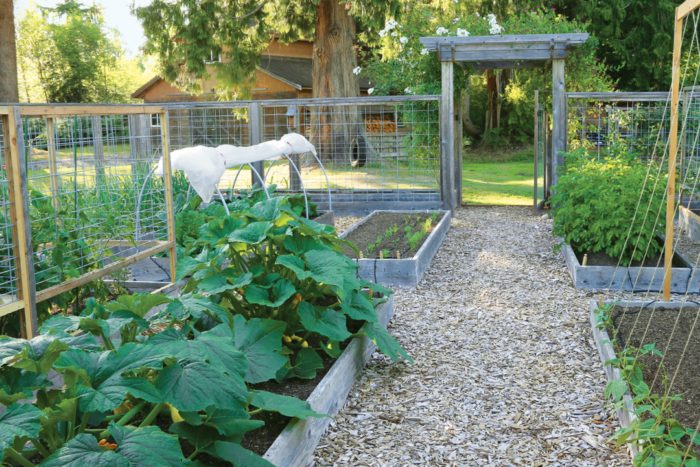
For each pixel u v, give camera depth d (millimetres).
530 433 3002
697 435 2600
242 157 6379
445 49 9430
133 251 5145
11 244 3592
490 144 24531
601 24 21359
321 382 3121
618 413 3076
